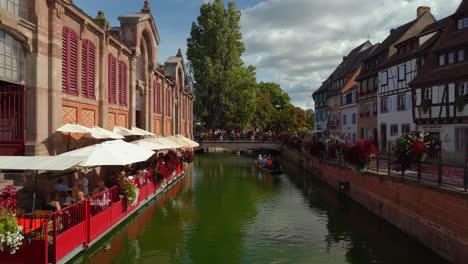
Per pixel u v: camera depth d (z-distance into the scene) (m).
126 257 11.66
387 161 16.50
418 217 12.70
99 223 11.77
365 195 18.36
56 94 13.84
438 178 11.77
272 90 84.88
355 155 18.20
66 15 14.88
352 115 44.44
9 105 12.62
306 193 23.41
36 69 12.88
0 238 7.94
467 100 22.81
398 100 31.86
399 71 31.62
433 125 26.12
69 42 15.21
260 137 54.00
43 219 9.60
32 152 12.70
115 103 20.67
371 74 37.38
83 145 16.55
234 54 52.84
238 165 40.66
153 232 14.41
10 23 11.60
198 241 13.44
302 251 12.47
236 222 16.12
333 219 16.73
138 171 17.75
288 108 84.12
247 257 11.86
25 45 12.66
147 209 17.94
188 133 50.78
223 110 54.44
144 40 26.17
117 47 20.83
